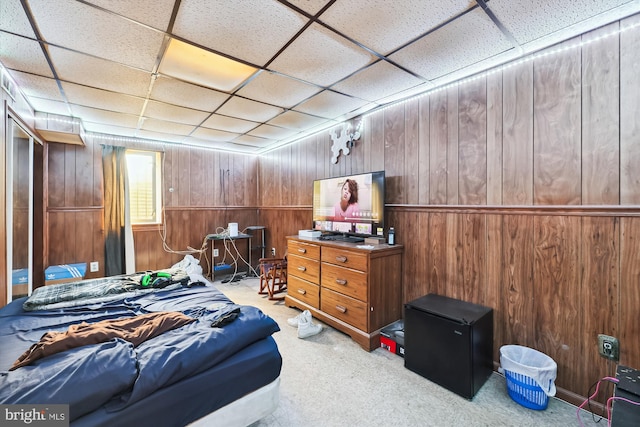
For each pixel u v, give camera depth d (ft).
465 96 7.45
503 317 6.75
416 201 8.59
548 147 6.04
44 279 11.05
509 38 5.75
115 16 5.09
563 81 5.83
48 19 5.13
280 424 5.11
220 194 16.39
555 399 5.83
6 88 7.07
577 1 4.66
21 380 3.11
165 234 14.62
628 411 3.47
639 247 4.99
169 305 6.15
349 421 5.21
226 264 16.26
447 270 7.80
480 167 7.14
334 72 7.30
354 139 10.73
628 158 5.11
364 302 7.93
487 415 5.38
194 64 6.89
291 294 10.96
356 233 9.80
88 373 3.28
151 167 14.67
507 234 6.67
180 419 3.65
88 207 12.53
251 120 11.27
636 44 5.01
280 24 5.39
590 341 5.52
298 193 14.08
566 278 5.82
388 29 5.51
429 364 6.47
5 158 6.98
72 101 9.13
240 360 4.33
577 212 5.65
